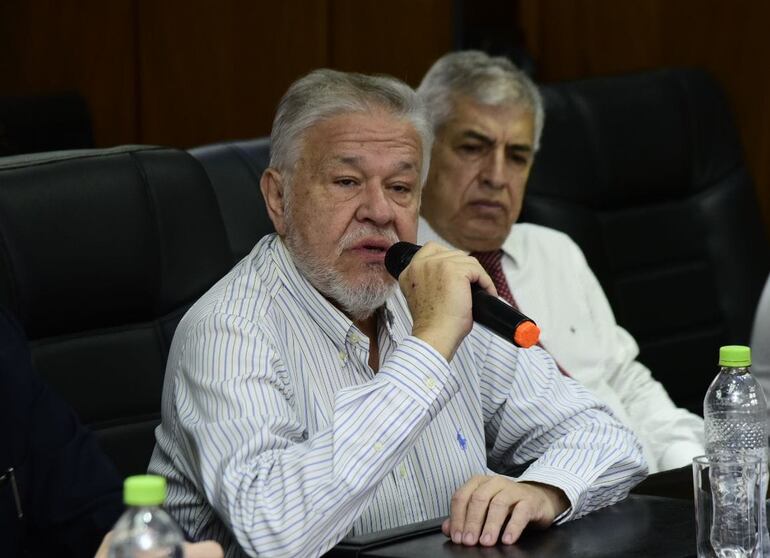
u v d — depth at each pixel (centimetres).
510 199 604
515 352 469
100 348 464
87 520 372
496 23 909
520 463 466
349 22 902
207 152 598
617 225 764
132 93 852
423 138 433
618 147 764
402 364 382
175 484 413
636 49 886
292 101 429
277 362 406
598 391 636
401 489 425
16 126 681
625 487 432
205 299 421
